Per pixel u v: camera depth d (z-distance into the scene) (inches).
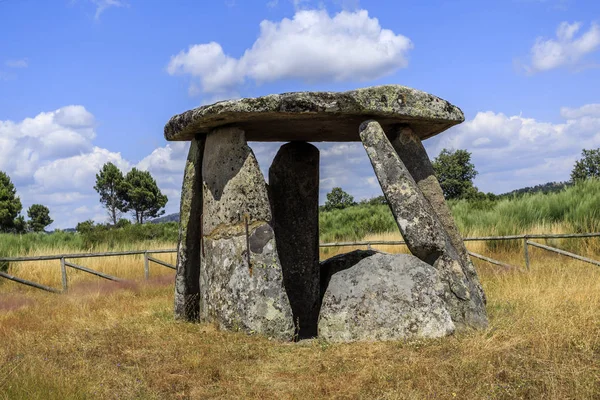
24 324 271.9
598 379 156.6
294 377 181.8
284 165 302.5
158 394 168.1
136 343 220.7
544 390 154.3
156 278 444.5
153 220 1700.3
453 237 258.5
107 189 1612.9
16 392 156.7
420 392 159.0
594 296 250.7
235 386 173.5
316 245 301.6
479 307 225.6
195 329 241.9
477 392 156.1
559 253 394.9
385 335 212.5
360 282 222.8
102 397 162.1
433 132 282.8
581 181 578.2
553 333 190.9
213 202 257.0
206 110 238.7
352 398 159.9
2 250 539.5
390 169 235.1
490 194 1021.8
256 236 241.1
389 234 582.9
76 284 434.9
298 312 292.7
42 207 1664.6
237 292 238.8
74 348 214.8
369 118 247.8
